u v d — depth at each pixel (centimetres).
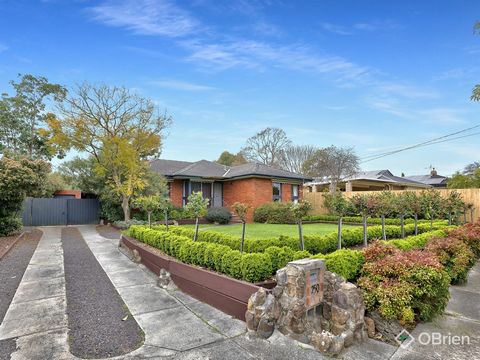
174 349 318
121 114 1523
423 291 357
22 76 2439
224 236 657
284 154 3484
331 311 351
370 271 401
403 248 588
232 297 405
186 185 1861
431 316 379
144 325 378
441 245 568
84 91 1449
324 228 1289
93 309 433
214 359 297
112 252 887
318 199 1964
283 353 306
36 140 2469
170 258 616
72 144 1466
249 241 593
